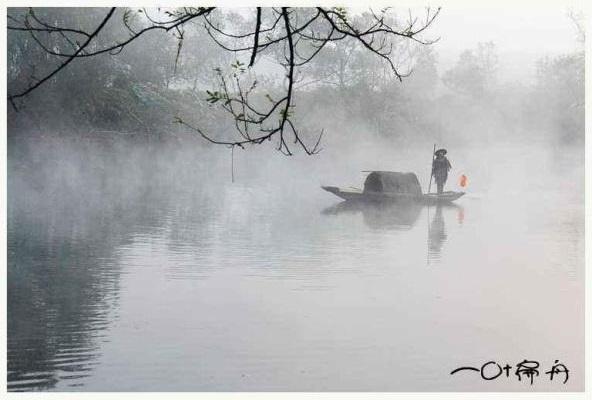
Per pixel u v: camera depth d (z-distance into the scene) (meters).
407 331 10.64
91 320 10.91
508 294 12.97
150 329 10.49
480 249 17.58
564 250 17.56
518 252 17.22
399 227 21.11
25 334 10.18
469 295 12.86
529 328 10.92
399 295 12.73
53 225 20.39
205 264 15.12
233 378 8.72
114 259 15.57
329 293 12.75
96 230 19.69
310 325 10.81
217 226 20.91
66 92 42.00
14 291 12.54
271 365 9.16
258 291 12.80
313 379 8.74
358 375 8.90
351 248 17.34
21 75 39.72
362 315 11.41
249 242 18.06
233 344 9.90
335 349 9.79
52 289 12.75
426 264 15.52
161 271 14.37
